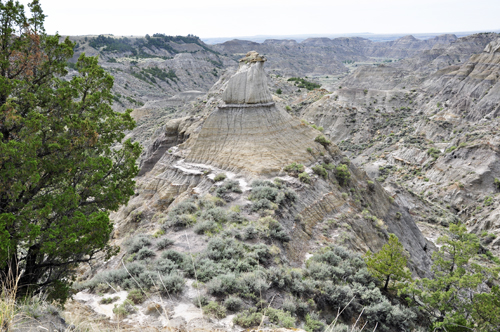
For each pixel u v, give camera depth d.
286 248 26.30
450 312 23.64
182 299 17.36
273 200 31.86
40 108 16.48
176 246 24.17
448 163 81.88
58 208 14.25
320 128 54.12
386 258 24.41
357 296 21.95
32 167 13.19
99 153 17.75
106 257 16.80
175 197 39.84
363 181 49.44
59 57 16.94
